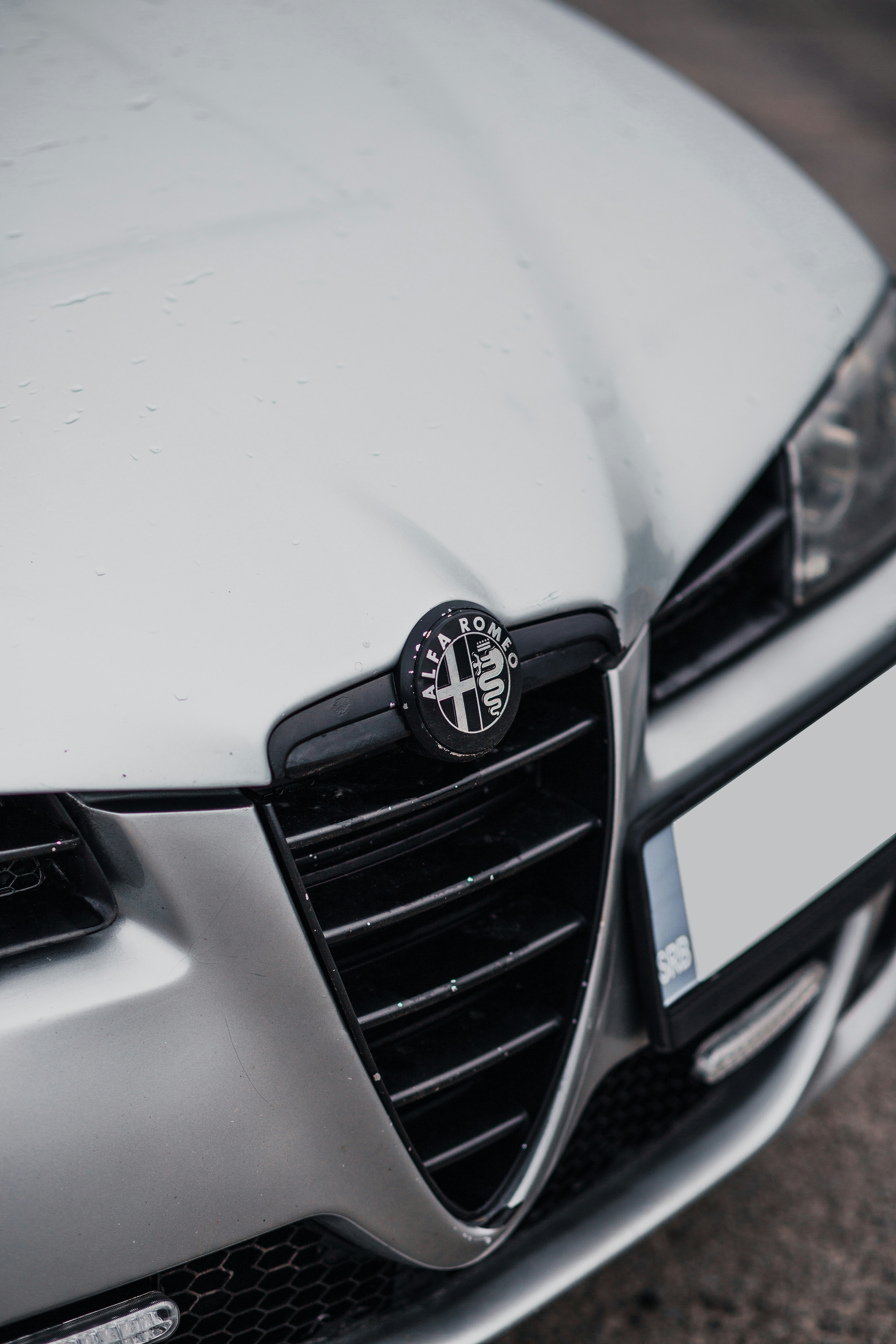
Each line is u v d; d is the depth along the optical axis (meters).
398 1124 1.33
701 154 1.72
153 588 1.28
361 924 1.30
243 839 1.26
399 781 1.30
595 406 1.45
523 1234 1.47
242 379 1.38
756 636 1.50
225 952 1.26
